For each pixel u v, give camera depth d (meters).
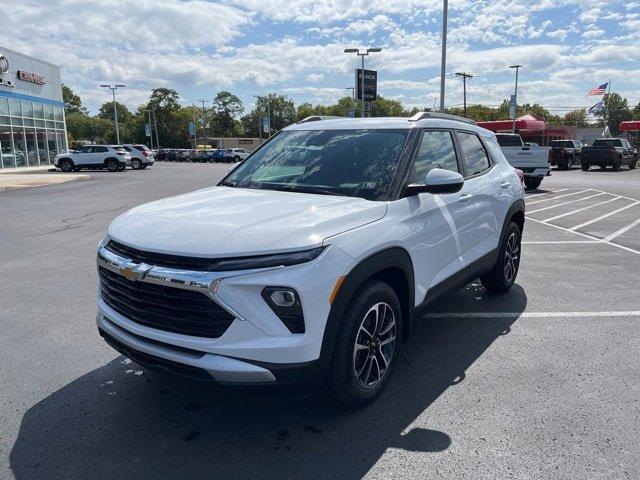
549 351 4.33
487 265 5.09
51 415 3.37
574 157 34.91
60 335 4.70
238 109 141.88
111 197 16.80
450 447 2.99
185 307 2.81
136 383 3.80
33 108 38.34
